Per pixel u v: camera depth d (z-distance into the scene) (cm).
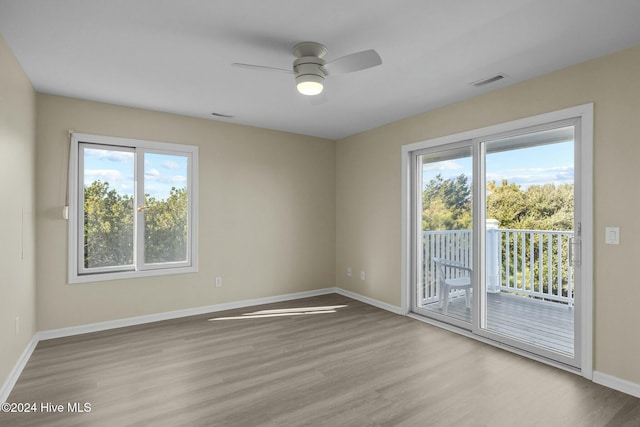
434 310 395
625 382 238
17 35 222
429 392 238
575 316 271
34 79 295
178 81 301
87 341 327
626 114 237
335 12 197
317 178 514
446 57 253
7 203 236
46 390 239
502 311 355
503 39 226
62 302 339
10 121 241
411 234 414
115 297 367
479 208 339
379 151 452
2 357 228
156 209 392
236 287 445
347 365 280
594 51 242
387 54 248
